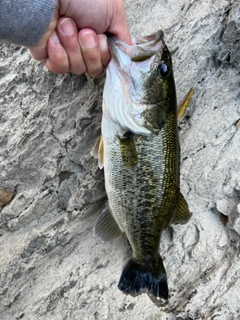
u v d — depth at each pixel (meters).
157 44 0.27
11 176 0.36
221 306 0.33
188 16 0.33
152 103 0.28
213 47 0.34
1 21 0.24
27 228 0.38
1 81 0.34
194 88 0.35
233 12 0.32
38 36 0.25
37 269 0.38
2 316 0.37
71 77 0.33
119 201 0.30
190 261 0.37
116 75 0.27
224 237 0.37
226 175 0.36
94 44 0.26
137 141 0.28
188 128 0.36
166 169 0.29
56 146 0.35
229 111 0.36
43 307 0.37
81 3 0.26
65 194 0.38
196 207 0.37
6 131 0.35
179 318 0.35
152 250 0.32
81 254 0.39
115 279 0.37
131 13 0.33
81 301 0.37
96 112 0.34
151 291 0.32
